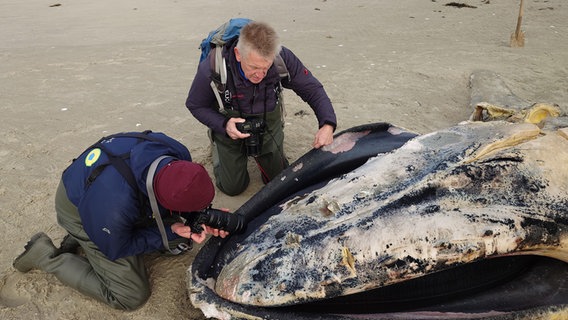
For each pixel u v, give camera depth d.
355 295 2.73
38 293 3.41
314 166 3.52
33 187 4.52
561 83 6.16
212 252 3.13
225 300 2.72
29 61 7.99
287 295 2.53
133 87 6.73
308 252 2.61
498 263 2.84
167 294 3.38
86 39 9.27
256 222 3.25
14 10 12.21
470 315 2.60
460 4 10.35
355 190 2.93
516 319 2.53
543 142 2.87
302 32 8.96
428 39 8.21
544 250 2.60
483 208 2.59
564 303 2.63
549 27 8.47
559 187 2.68
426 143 3.15
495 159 2.78
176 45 8.60
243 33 3.22
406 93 6.11
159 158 2.73
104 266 3.21
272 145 4.10
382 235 2.53
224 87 3.61
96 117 5.88
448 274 2.77
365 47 7.94
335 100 5.99
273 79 3.64
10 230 3.99
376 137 3.71
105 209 2.74
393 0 11.21
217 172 4.41
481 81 6.04
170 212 2.96
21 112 6.07
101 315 3.25
